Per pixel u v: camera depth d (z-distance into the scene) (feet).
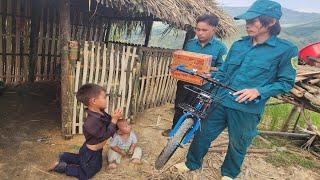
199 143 13.48
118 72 18.65
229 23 26.13
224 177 13.26
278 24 11.34
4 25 24.94
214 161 16.84
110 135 13.74
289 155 20.21
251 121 12.17
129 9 16.97
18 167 14.08
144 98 23.04
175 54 14.84
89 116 13.52
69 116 17.03
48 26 27.89
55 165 13.94
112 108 18.90
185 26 23.36
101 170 14.57
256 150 19.33
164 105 26.04
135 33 31.71
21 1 25.52
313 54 24.98
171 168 14.85
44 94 25.02
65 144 16.75
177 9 20.10
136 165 15.31
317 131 22.67
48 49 28.45
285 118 27.61
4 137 16.70
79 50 16.70
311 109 21.68
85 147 13.67
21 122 18.92
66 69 16.55
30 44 26.99
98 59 17.42
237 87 12.05
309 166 19.19
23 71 27.07
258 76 11.64
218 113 12.89
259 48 11.66
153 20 27.04
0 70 25.46
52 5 27.58
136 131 19.51
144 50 21.45
